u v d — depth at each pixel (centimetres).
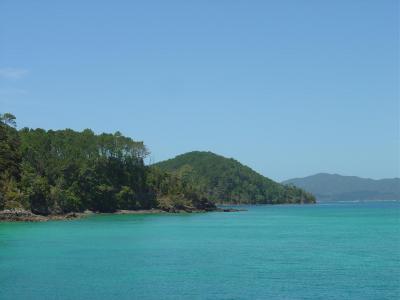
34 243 8338
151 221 15062
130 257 6631
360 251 7350
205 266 5866
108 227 12194
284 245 8194
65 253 7044
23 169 16000
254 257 6656
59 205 16500
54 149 18812
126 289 4581
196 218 17388
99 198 19325
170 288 4622
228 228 12419
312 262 6194
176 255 6862
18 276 5216
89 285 4759
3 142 15925
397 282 4900
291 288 4628
